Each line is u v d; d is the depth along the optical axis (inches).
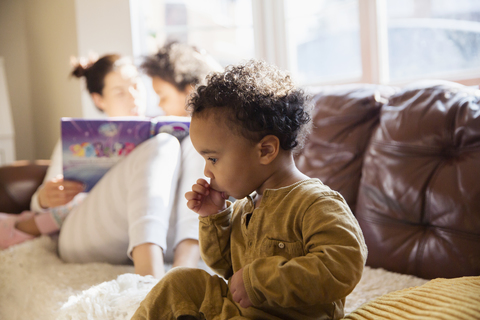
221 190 29.1
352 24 73.9
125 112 63.9
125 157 45.9
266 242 25.9
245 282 23.5
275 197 26.5
